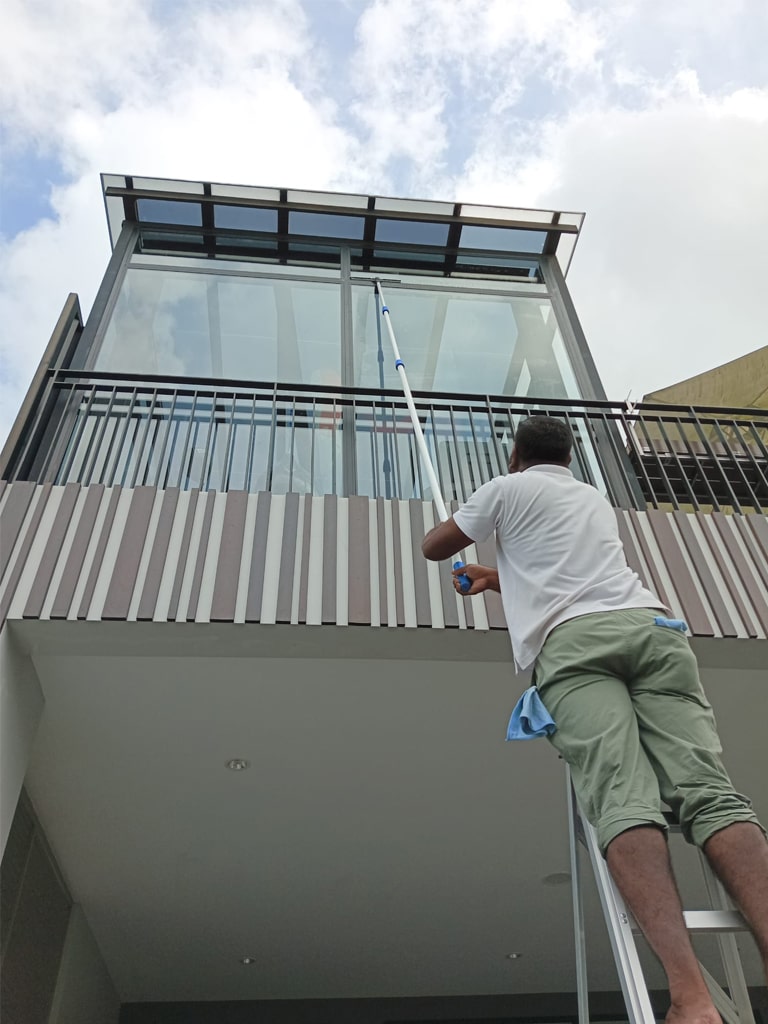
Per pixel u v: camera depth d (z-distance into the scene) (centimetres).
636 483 411
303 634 296
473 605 307
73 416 409
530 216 594
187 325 513
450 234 593
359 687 326
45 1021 411
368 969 525
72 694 321
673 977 117
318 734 350
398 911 470
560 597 169
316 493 405
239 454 417
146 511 318
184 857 421
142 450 357
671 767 146
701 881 427
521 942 501
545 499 185
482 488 195
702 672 328
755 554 338
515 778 379
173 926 474
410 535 326
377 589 306
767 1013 496
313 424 398
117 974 516
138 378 382
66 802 383
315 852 421
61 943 432
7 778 278
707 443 398
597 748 145
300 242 581
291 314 534
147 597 292
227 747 354
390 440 436
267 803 388
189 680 318
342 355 514
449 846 421
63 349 439
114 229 575
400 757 365
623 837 132
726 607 318
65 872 429
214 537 314
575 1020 545
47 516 311
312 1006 548
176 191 568
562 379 513
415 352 525
